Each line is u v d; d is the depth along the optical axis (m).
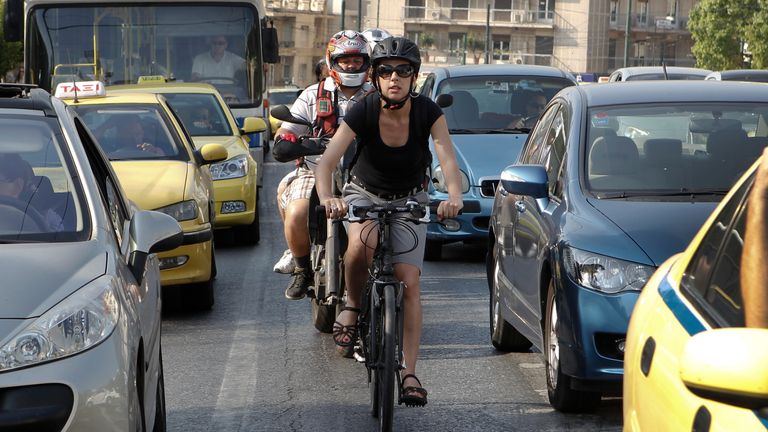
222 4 26.05
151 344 7.41
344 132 8.90
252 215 19.39
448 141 8.96
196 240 13.55
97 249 6.72
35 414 5.76
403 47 8.69
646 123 10.34
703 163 9.89
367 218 8.76
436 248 18.11
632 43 141.12
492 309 11.81
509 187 10.09
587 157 10.01
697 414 3.91
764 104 10.59
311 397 9.91
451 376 10.63
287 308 14.01
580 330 8.56
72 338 5.97
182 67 25.95
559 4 137.62
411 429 8.91
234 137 20.66
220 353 11.64
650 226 8.80
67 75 25.70
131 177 14.24
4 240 6.79
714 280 4.52
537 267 9.72
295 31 148.12
